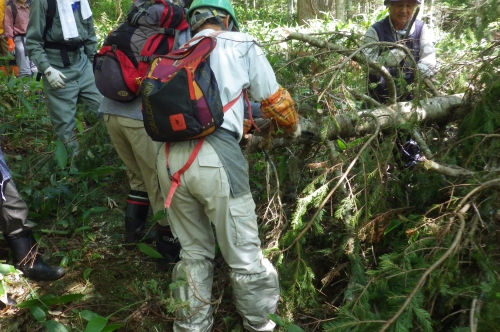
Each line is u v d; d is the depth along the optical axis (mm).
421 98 3283
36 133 5008
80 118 4730
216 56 2324
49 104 4305
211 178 2273
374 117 2854
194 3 2518
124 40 2801
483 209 2479
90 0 14539
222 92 2309
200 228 2496
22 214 2951
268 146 2723
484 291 2066
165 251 3125
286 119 2404
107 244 3447
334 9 11289
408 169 3047
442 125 3357
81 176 3613
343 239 2803
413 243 2318
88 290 2992
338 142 2973
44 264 3072
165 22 2809
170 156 2338
